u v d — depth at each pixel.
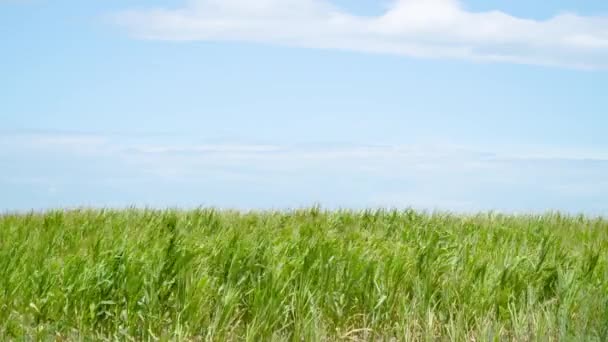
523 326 6.01
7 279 6.54
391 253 7.72
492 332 5.87
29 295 6.34
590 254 7.75
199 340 5.85
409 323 6.09
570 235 10.49
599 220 12.46
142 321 6.06
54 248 8.23
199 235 9.10
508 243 9.26
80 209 11.78
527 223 11.54
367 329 6.07
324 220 11.23
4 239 8.50
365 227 11.06
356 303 6.55
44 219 10.32
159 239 8.38
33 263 7.11
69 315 6.18
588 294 6.43
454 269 7.45
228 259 7.18
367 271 6.77
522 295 6.60
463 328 6.10
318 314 6.16
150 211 11.66
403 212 12.09
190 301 6.01
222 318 5.96
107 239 8.24
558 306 6.55
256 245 7.58
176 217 10.48
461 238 9.52
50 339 5.67
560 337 5.63
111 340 5.83
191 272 6.51
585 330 5.70
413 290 6.80
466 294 6.55
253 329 5.69
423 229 10.14
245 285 6.66
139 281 6.29
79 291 6.25
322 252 7.19
